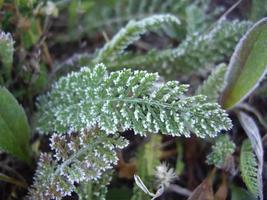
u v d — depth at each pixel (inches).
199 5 5.7
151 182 4.2
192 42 4.8
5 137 4.1
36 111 4.8
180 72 4.8
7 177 4.3
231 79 4.3
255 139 4.1
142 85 3.7
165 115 3.6
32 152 4.6
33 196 4.0
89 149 3.8
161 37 5.7
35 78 4.8
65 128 4.1
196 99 3.6
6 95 4.0
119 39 4.6
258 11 5.1
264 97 5.0
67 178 3.9
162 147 4.8
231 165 4.3
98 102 3.8
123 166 4.5
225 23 4.8
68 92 4.2
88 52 5.6
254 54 4.0
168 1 5.5
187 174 4.8
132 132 4.8
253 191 4.0
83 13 5.6
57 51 5.6
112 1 5.7
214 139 4.5
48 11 4.9
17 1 4.6
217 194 4.4
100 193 4.1
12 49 4.4
